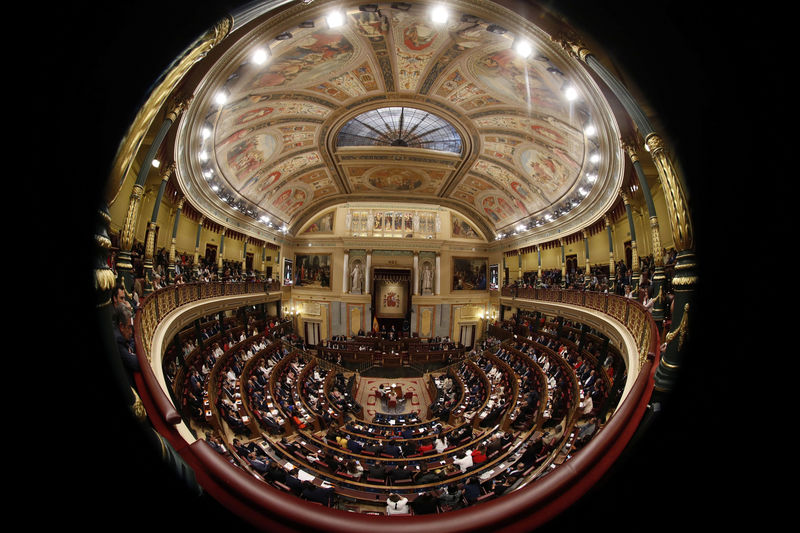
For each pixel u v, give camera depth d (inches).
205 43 143.3
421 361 956.0
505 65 429.1
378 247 1051.9
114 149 84.0
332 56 450.9
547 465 272.1
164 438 93.4
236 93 432.1
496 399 537.0
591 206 599.2
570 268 761.0
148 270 385.4
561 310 625.9
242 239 823.7
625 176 425.7
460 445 411.8
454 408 546.3
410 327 1063.6
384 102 588.4
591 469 87.6
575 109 427.8
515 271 1017.5
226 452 286.5
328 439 405.1
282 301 1021.8
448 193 1032.2
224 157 581.3
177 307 379.6
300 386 578.6
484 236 1128.2
